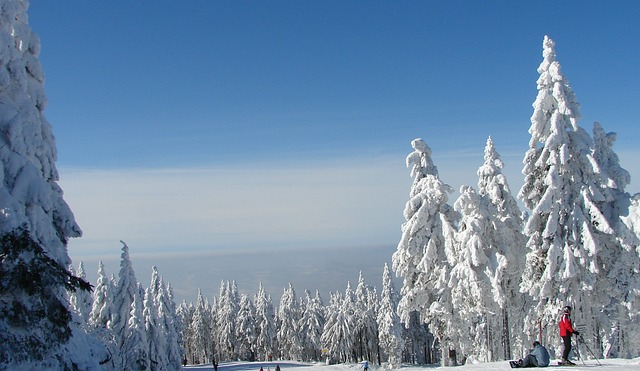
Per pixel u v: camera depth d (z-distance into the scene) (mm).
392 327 59062
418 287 30922
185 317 119562
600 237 25266
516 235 31594
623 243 24500
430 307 30047
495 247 29844
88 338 15953
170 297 74938
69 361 14125
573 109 24906
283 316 99625
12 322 12297
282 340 100750
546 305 25500
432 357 68438
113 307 39531
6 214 12578
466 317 28891
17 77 14633
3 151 14016
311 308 95188
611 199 24797
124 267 40188
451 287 29344
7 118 14250
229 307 102125
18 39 15266
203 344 110375
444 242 30250
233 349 100750
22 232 12250
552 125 24734
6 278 11766
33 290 12086
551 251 24609
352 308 80938
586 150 24594
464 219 29453
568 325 16172
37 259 12297
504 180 32188
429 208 30469
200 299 111875
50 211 14961
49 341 13078
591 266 23781
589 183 24609
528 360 16297
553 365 16141
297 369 65625
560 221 24922
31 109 14797
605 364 15664
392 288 60500
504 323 29672
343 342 76125
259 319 98375
